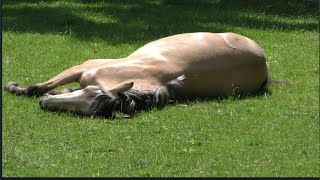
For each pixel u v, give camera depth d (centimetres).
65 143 1130
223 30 2170
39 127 1198
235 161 1070
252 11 2466
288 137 1184
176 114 1276
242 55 1398
